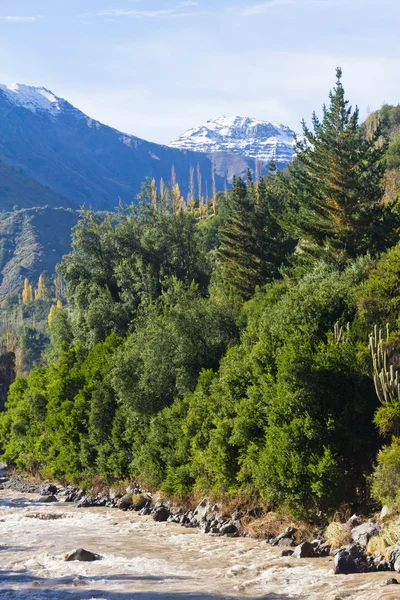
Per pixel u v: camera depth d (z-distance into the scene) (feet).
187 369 113.80
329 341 80.07
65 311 230.07
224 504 88.63
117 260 215.51
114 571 61.52
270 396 78.69
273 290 122.83
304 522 72.18
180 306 126.31
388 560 54.19
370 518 65.67
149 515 102.12
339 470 69.82
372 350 74.02
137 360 126.21
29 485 165.48
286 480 71.15
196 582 55.31
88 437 142.00
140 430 120.47
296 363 74.74
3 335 650.43
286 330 86.63
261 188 171.63
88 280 215.51
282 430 73.15
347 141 134.41
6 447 210.18
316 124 139.33
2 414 233.14
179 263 208.85
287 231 147.74
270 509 81.00
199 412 97.04
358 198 134.10
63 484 158.20
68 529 90.33
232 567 60.18
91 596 51.62
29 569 63.77
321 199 137.28
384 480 63.67
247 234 165.07
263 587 51.85
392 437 67.72
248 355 90.22
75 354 189.16
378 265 97.19
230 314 120.78
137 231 219.82
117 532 86.53
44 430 176.76
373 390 75.82
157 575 59.06
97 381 145.69
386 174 209.97
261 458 75.36
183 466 100.17
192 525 89.04
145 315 165.78
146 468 111.96
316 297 90.38
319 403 74.84
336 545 62.75
